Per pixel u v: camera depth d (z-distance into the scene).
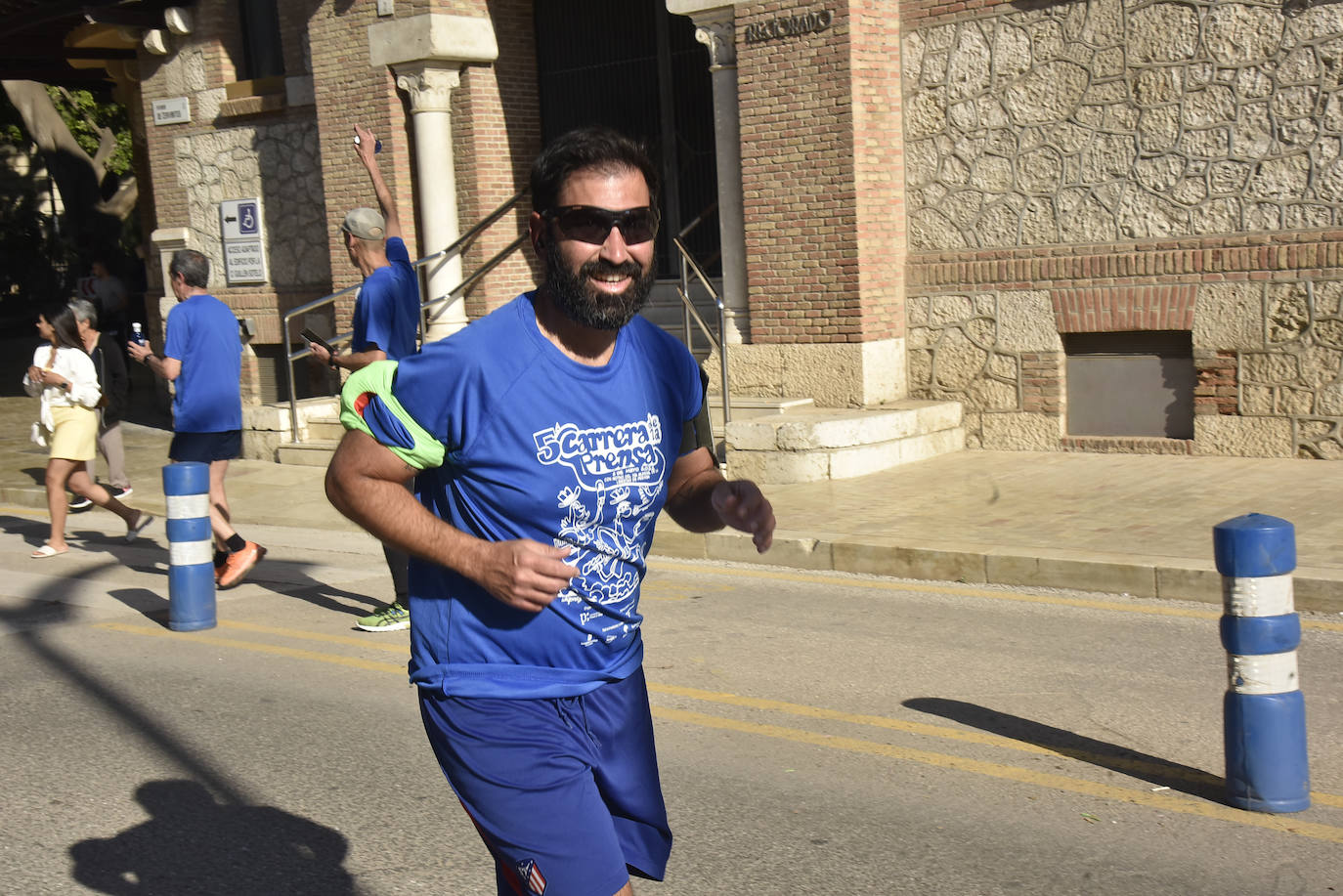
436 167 14.77
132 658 6.89
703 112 14.53
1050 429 11.50
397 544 2.55
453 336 2.57
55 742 5.57
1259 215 10.34
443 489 2.68
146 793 4.93
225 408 8.12
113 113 33.25
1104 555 7.52
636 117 14.95
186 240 17.80
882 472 10.88
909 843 4.25
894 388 12.18
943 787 4.71
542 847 2.57
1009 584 7.69
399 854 4.33
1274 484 9.39
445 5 14.32
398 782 4.98
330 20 15.12
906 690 5.82
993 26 11.44
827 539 8.41
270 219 16.95
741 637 6.82
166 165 17.94
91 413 9.98
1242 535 4.33
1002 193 11.58
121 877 4.21
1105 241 11.07
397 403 2.55
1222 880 3.89
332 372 16.27
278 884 4.12
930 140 11.92
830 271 11.95
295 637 7.24
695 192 14.73
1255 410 10.48
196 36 17.25
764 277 12.40
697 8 12.49
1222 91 10.40
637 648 2.85
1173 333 10.92
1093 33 10.93
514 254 15.15
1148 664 6.01
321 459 13.61
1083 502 9.14
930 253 12.05
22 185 40.25
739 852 4.23
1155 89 10.70
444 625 2.68
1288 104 10.12
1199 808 4.42
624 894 2.58
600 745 2.74
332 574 8.91
